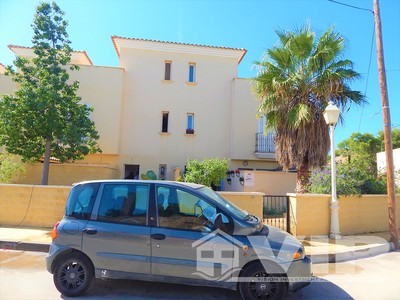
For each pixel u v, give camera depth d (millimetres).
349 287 5020
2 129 10758
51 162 13852
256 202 8484
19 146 11203
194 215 4355
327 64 10375
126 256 4262
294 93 10500
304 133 10086
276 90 10359
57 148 12008
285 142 10586
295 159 10289
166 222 4320
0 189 9094
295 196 8383
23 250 6910
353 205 9203
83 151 12148
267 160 16969
